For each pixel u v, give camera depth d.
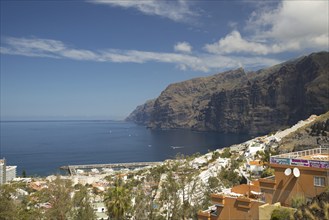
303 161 35.12
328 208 28.83
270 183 37.56
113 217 60.09
